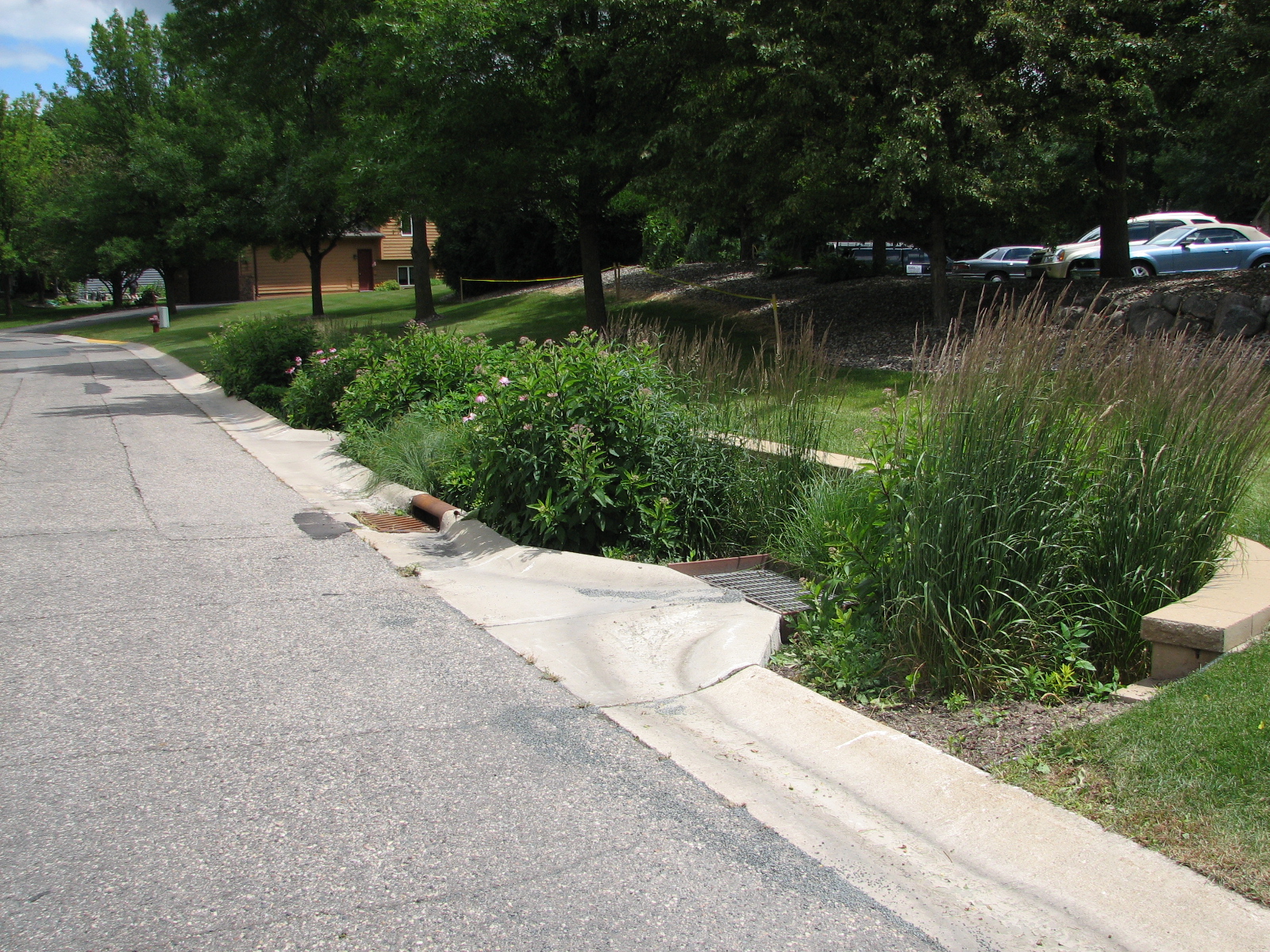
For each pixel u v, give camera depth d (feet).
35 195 169.48
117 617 18.88
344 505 30.58
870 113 43.29
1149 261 67.31
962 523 15.25
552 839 11.01
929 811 11.41
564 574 22.25
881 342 48.49
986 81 43.45
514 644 17.71
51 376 74.74
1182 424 16.42
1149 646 15.79
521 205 64.44
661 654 17.13
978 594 15.49
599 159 52.29
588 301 60.44
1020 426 15.49
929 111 40.32
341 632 18.25
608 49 50.93
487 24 50.03
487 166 53.57
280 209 97.45
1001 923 9.43
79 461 36.94
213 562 23.22
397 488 31.48
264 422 48.16
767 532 23.72
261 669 16.28
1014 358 15.85
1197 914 9.14
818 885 10.15
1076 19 43.27
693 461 24.62
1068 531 15.99
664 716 14.62
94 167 139.64
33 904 9.68
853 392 37.70
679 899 9.87
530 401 24.73
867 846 10.89
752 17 46.19
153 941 9.11
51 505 28.96
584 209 58.95
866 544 17.33
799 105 43.52
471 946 9.07
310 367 50.39
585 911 9.65
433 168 55.01
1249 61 44.93
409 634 18.22
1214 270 66.90
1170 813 10.61
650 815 11.57
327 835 11.03
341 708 14.66
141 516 27.91
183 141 126.41
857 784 12.22
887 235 49.88
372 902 9.76
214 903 9.73
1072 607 16.16
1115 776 11.47
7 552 23.58
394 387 39.40
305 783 12.26
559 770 12.73
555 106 54.29
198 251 139.95
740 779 12.55
